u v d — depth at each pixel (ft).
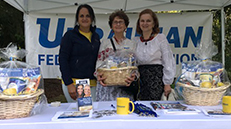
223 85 5.05
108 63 6.14
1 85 4.25
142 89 7.35
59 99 17.46
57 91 18.99
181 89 5.33
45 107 5.09
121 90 7.23
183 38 12.16
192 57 12.17
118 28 6.97
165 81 7.20
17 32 18.92
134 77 6.25
